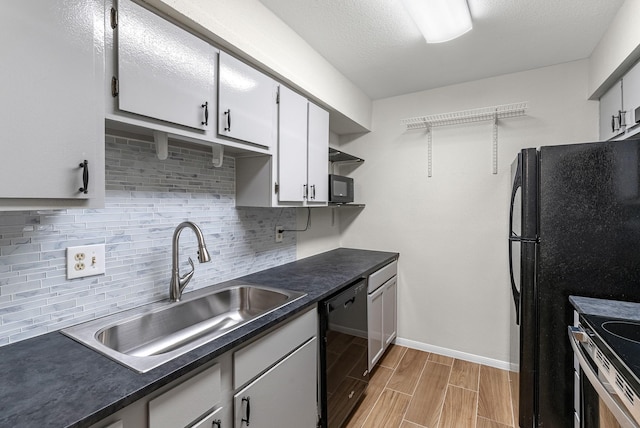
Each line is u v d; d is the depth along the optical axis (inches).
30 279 40.6
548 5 61.7
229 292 65.5
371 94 110.0
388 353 105.9
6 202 29.3
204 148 64.9
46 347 38.2
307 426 57.2
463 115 95.7
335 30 70.6
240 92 56.1
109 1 37.6
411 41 75.2
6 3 28.6
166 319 53.9
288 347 52.0
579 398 56.9
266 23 61.7
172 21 45.4
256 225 79.9
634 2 57.3
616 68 65.5
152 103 41.8
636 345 39.3
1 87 28.4
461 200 101.3
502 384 87.0
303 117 75.7
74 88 33.5
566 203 61.5
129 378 31.5
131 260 52.4
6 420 25.4
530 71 90.9
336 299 64.6
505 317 95.6
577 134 85.4
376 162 115.6
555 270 62.5
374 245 116.6
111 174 49.3
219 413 39.9
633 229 57.2
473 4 61.4
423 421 72.3
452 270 103.2
